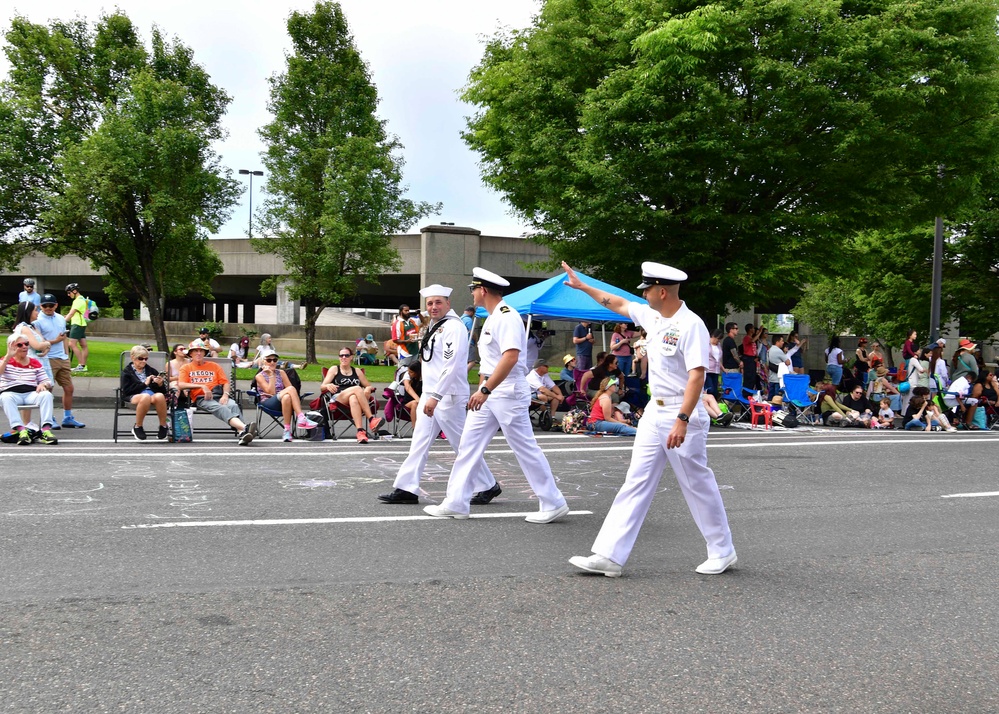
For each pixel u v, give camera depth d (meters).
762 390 18.38
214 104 28.45
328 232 26.84
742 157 18.47
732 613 4.70
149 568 5.25
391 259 27.97
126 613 4.44
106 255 28.50
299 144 27.11
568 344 36.75
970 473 10.05
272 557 5.57
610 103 19.02
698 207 19.52
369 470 9.12
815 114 19.06
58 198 25.84
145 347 11.55
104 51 28.08
